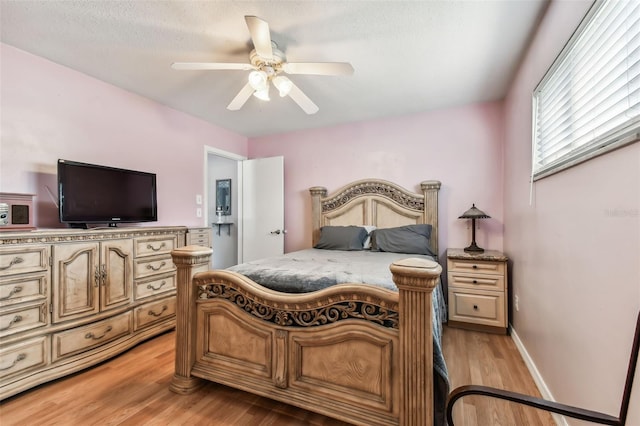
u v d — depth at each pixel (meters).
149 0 1.63
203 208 3.68
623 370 1.02
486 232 3.15
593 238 1.22
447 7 1.70
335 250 3.27
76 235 2.01
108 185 2.44
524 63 2.22
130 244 2.38
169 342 2.50
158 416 1.56
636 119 0.95
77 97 2.44
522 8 1.71
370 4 1.67
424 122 3.43
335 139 3.93
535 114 1.98
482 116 3.17
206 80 2.61
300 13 1.74
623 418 0.81
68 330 1.95
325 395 1.47
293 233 4.21
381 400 1.36
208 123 3.80
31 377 1.77
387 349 1.35
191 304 1.82
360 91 2.86
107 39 2.01
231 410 1.62
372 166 3.70
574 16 1.38
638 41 0.99
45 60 2.25
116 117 2.73
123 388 1.82
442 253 3.32
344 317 1.47
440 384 1.32
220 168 5.14
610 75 1.15
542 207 1.83
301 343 1.54
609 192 1.10
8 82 2.06
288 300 1.56
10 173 2.06
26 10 1.71
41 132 2.22
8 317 1.69
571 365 1.41
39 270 1.82
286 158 4.27
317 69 1.96
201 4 1.67
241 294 1.72
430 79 2.61
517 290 2.47
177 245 2.83
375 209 3.58
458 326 2.83
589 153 1.23
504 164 3.02
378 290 1.38
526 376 1.97
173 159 3.30
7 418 1.54
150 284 2.54
